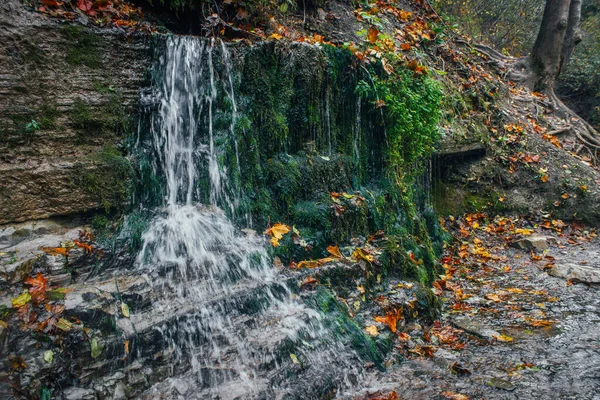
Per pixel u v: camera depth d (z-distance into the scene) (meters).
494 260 5.38
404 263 4.07
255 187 3.73
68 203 2.87
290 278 3.17
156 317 2.49
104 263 2.76
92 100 3.03
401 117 4.75
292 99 4.05
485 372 2.92
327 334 2.97
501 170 7.08
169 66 3.45
